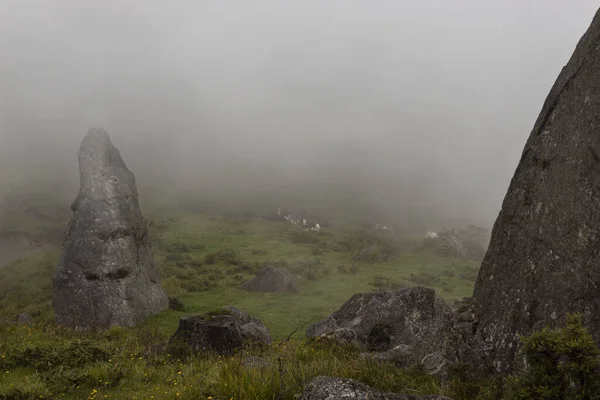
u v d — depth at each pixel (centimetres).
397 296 1354
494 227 905
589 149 704
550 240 739
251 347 1348
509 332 773
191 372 981
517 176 879
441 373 812
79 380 845
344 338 1304
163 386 861
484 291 880
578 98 762
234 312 1612
